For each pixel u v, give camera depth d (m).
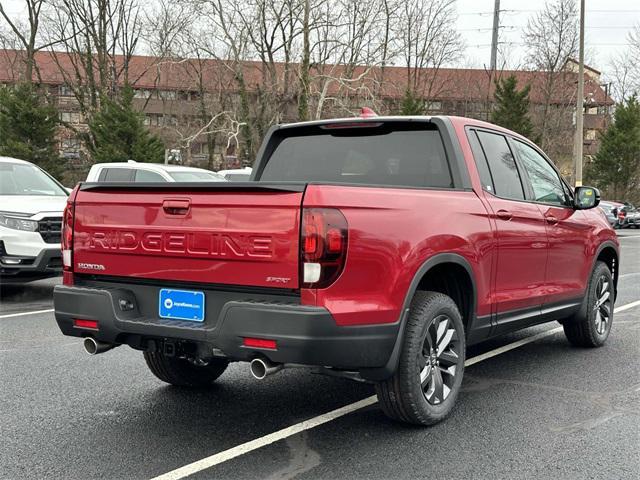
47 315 8.45
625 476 3.63
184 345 4.00
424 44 49.34
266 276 3.67
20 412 4.68
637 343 7.06
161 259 4.03
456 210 4.53
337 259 3.61
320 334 3.53
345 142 5.32
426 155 4.97
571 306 6.21
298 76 33.75
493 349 6.75
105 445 4.05
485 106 57.91
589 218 6.52
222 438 4.18
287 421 4.50
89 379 5.52
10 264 9.20
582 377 5.67
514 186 5.48
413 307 4.19
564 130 53.66
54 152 32.19
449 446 4.04
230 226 3.76
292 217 3.59
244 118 36.28
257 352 3.62
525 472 3.67
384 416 4.60
